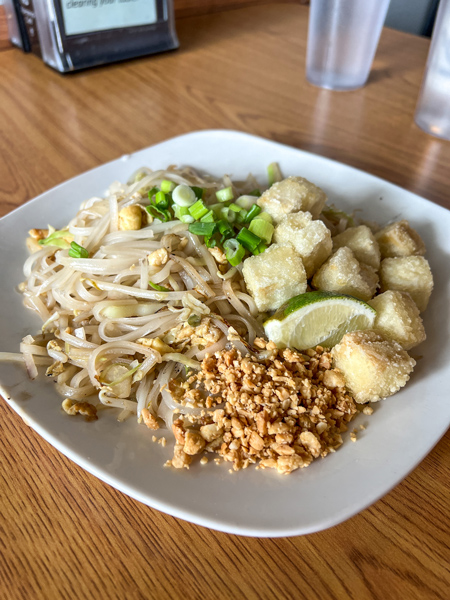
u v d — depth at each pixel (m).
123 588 0.16
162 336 0.24
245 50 0.53
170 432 0.20
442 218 0.28
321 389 0.21
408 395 0.20
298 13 0.62
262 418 0.19
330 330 0.23
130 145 0.38
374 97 0.45
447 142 0.39
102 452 0.18
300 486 0.17
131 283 0.25
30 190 0.33
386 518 0.18
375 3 0.41
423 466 0.19
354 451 0.18
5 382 0.20
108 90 0.45
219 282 0.25
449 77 0.37
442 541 0.17
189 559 0.16
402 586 0.16
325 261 0.26
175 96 0.45
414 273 0.25
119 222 0.26
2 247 0.27
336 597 0.16
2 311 0.24
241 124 0.41
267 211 0.27
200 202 0.25
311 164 0.32
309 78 0.47
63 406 0.20
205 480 0.18
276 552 0.17
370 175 0.31
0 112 0.41
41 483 0.18
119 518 0.17
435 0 0.64
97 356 0.23
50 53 0.46
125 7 0.46
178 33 0.56
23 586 0.16
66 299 0.25
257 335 0.24
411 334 0.22
